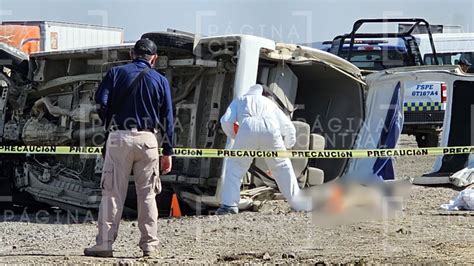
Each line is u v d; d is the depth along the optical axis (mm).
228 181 42031
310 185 46812
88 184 45656
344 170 50375
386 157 49625
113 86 30312
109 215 30359
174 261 29422
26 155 47438
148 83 30359
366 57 75688
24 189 47094
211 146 44094
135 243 34594
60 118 46812
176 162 44844
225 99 43969
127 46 44469
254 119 41406
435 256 29906
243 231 36250
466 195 42312
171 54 44469
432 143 74625
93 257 30484
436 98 72562
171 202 44688
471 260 29016
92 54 45812
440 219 38938
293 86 47312
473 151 46469
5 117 48250
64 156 47125
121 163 30266
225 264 28844
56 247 33844
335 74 49906
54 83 47156
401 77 51219
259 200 45156
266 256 30453
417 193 47562
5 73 48375
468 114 53781
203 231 36531
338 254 30703
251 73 43000
